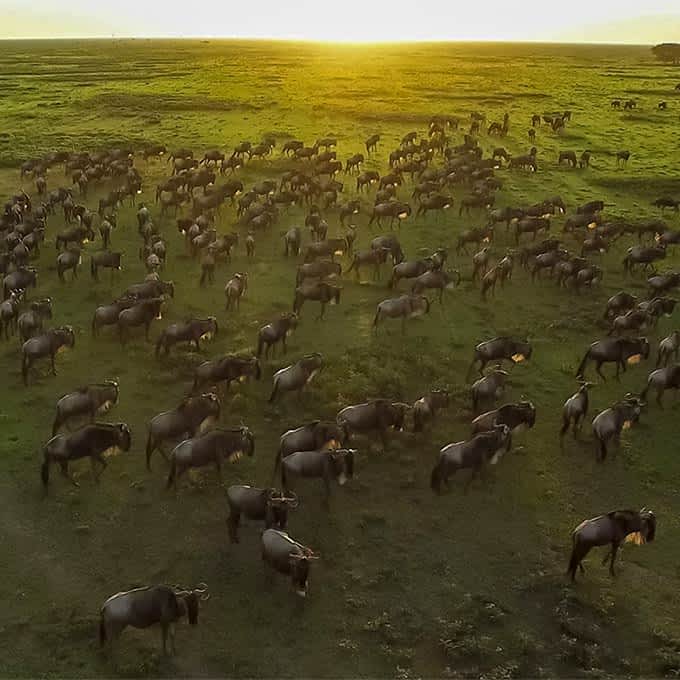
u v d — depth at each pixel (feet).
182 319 95.71
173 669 44.50
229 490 54.85
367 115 250.78
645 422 73.15
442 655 45.70
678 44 541.75
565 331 93.66
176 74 397.39
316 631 47.52
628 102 269.23
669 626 48.29
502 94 312.50
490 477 64.03
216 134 217.15
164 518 58.23
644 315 90.07
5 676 43.62
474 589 51.42
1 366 82.79
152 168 178.29
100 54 627.46
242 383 78.18
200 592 46.39
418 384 80.07
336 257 118.83
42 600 49.96
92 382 79.46
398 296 104.17
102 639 45.06
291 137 213.46
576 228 129.90
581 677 44.04
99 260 107.34
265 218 129.49
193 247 118.01
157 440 63.26
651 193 158.61
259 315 97.50
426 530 57.52
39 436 69.26
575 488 63.00
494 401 75.25
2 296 103.24
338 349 87.66
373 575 52.49
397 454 66.69
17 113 252.21
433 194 143.84
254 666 44.70
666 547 56.03
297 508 59.62
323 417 72.33
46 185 158.40
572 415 67.67
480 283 109.19
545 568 53.57
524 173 175.22
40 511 58.80
